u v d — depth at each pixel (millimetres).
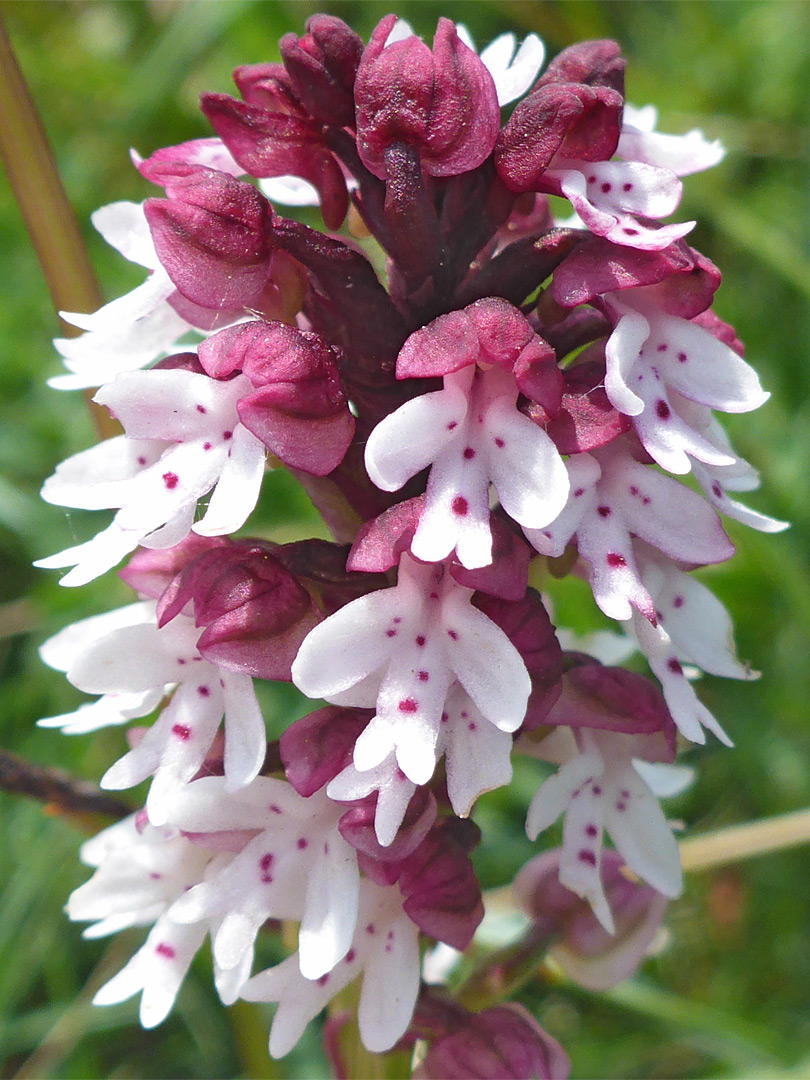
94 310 55
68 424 92
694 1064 78
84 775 81
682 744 55
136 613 50
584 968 54
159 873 49
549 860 55
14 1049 77
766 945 84
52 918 78
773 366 97
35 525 88
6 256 99
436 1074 49
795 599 79
